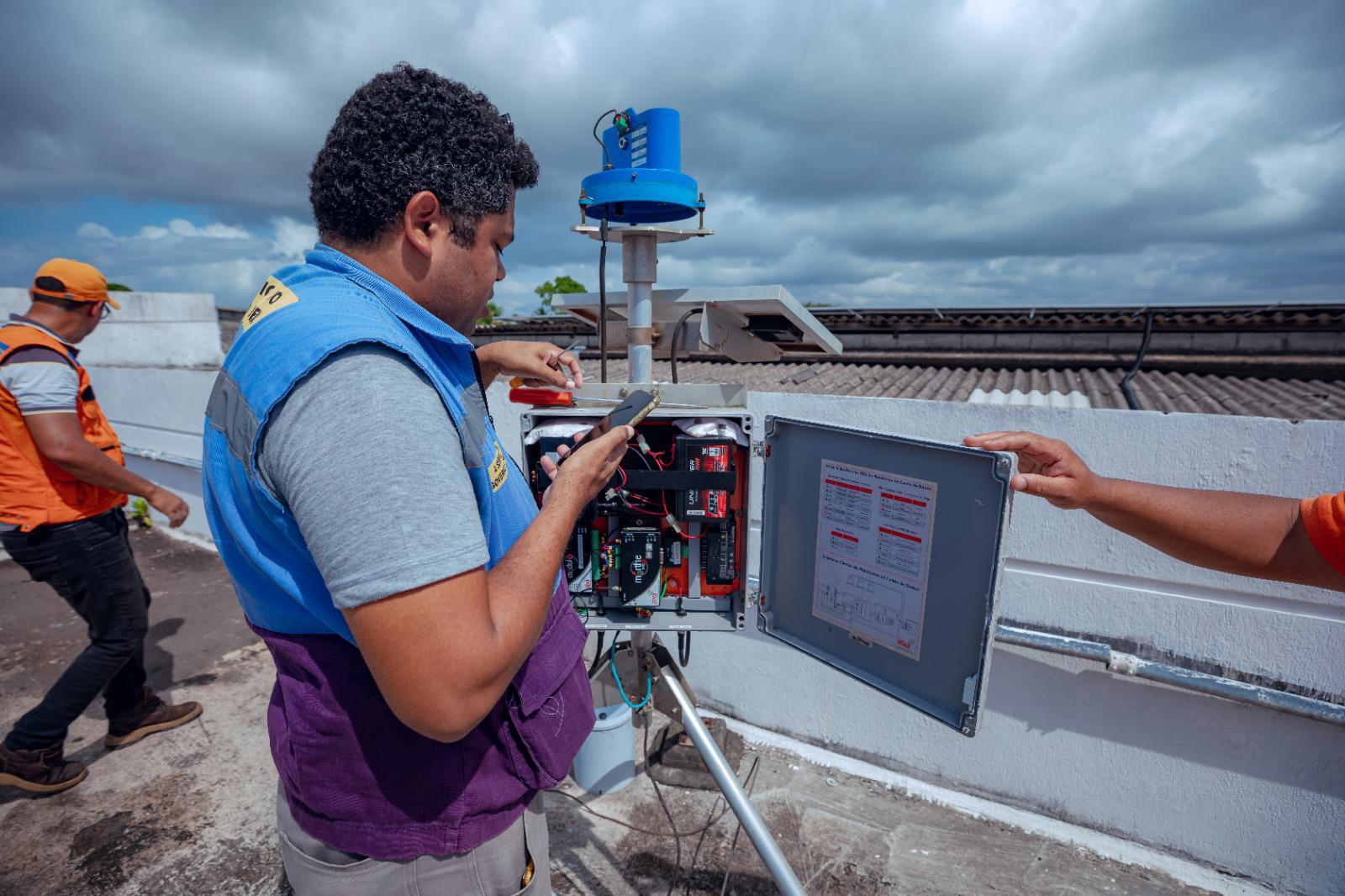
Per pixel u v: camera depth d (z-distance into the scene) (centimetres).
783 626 160
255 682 300
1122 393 443
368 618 67
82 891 191
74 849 205
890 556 131
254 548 81
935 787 235
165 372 475
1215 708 193
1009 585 212
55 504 208
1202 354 606
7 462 202
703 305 158
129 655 229
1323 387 452
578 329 907
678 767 237
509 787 97
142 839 209
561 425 153
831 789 235
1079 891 194
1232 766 193
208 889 192
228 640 340
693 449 155
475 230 87
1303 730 183
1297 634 179
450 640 68
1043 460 119
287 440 70
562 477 92
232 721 270
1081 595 203
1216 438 178
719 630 164
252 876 197
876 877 198
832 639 147
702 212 159
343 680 86
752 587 246
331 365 71
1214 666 190
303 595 81
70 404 203
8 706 282
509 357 158
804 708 259
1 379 196
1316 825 185
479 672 71
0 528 206
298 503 69
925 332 735
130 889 192
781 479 155
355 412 69
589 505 162
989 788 229
